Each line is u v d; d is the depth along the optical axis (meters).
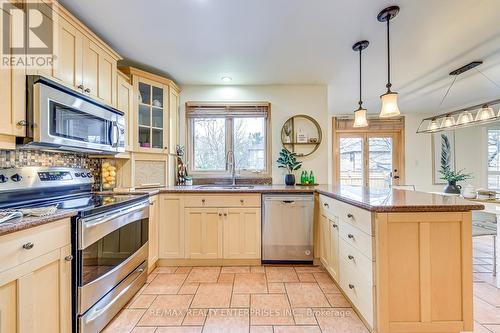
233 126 3.53
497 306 1.92
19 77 1.40
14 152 1.70
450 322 1.46
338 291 2.16
